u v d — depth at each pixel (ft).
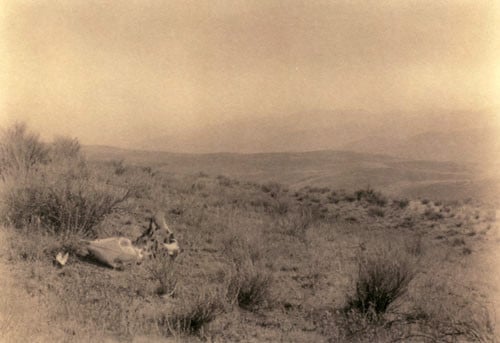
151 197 38.83
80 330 17.12
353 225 44.47
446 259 34.86
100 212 28.02
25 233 24.80
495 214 53.47
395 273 23.17
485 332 20.06
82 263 23.66
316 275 27.35
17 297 18.70
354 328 20.21
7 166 32.12
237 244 30.17
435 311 22.48
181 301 20.92
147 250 26.27
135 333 17.63
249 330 19.71
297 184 115.03
